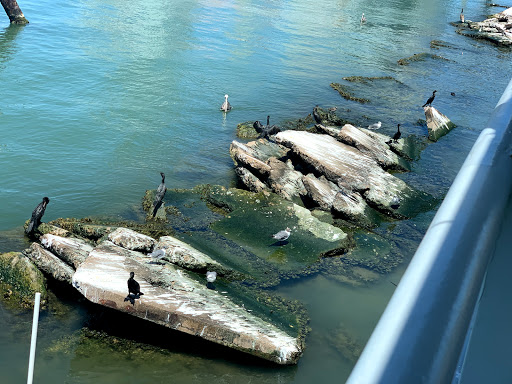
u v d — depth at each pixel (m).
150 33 47.09
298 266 17.61
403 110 35.94
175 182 23.50
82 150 25.48
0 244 17.47
